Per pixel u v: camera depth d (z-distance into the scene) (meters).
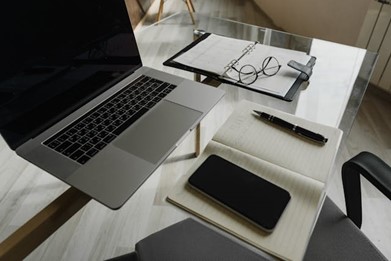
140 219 1.23
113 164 0.53
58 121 0.61
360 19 1.93
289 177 0.52
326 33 2.34
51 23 0.56
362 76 0.93
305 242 0.43
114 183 0.49
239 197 0.48
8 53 0.50
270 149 0.58
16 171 1.44
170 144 0.57
